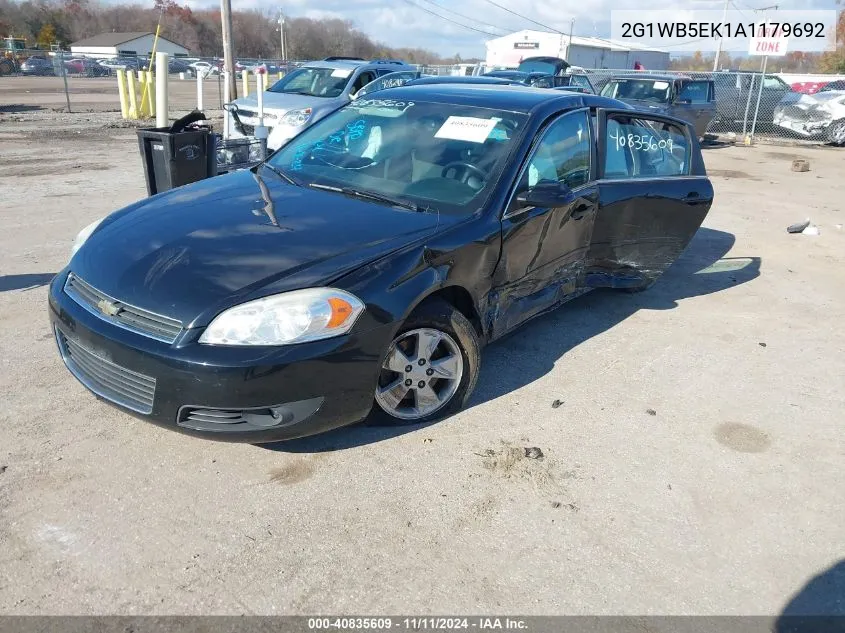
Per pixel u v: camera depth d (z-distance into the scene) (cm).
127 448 326
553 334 495
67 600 241
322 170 421
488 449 344
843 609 261
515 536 286
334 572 261
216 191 396
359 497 303
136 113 1748
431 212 365
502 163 392
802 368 463
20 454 316
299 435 303
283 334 284
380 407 338
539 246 411
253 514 288
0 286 521
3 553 259
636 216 493
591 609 252
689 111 1540
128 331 288
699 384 432
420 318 333
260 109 777
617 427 374
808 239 805
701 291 611
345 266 309
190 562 261
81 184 919
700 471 340
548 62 1978
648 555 281
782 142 1778
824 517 312
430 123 429
